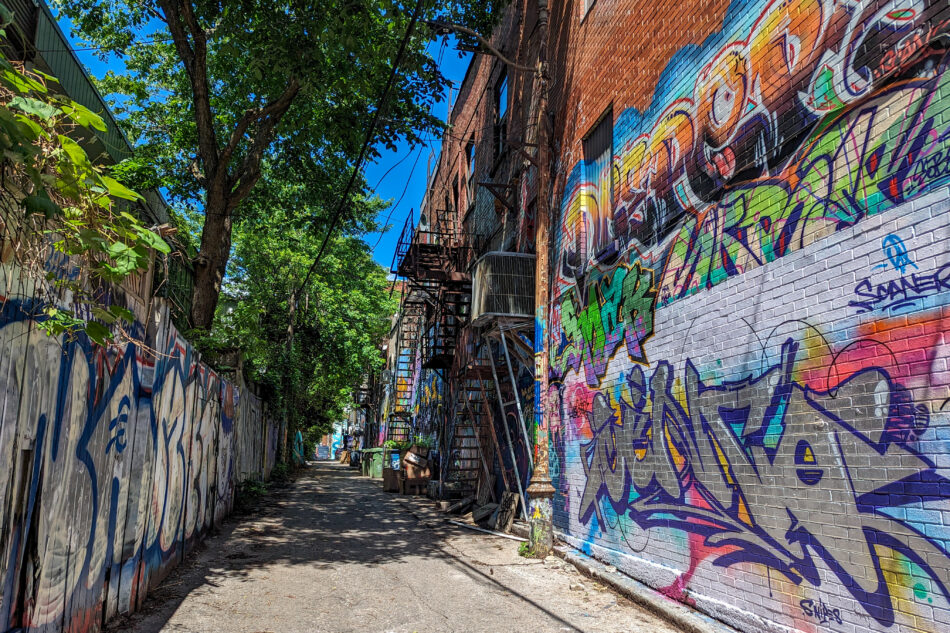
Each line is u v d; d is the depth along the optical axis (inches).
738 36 213.2
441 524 446.3
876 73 155.3
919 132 141.9
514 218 489.4
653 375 251.8
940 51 138.4
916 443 135.9
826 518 158.7
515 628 196.9
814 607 160.6
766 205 191.9
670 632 196.2
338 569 278.8
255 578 253.9
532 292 402.3
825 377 162.7
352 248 1042.1
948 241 132.7
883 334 146.5
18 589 113.8
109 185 108.2
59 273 127.7
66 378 134.0
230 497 443.5
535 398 345.7
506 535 387.5
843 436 155.6
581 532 313.9
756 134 199.6
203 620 191.9
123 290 172.2
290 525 415.2
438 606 220.4
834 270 162.9
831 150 167.5
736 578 191.8
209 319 415.8
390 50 406.6
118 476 177.2
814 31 177.6
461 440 611.5
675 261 242.2
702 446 215.0
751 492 188.2
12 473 109.3
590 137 352.2
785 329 179.0
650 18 280.2
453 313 616.7
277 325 1043.9
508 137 501.7
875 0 157.1
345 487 799.1
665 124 259.0
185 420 271.3
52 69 315.9
